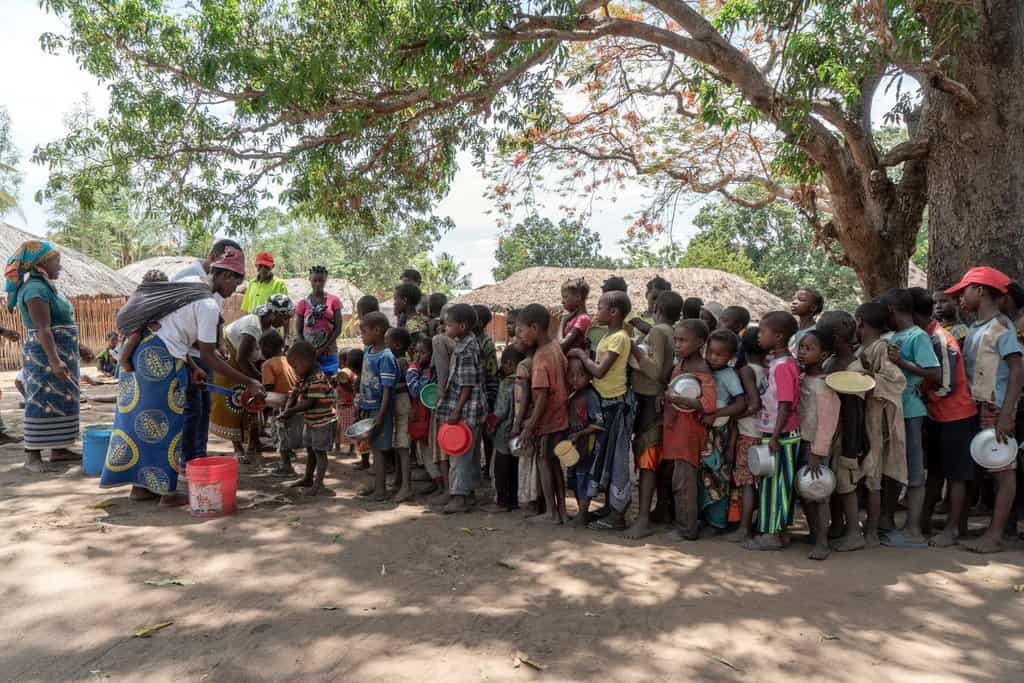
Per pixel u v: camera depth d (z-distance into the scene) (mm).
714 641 3238
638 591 3852
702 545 4730
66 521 4797
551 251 41500
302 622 3365
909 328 4805
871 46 5914
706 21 7422
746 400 4730
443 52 6344
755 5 6539
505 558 4367
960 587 3943
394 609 3543
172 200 8289
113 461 5145
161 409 5160
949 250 7016
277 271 54344
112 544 4371
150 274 5328
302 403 5742
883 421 4746
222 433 6730
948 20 5918
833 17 6039
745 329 5641
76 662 2965
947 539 4719
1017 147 6641
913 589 3912
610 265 42062
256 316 6609
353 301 34688
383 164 8453
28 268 6066
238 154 8008
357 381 7273
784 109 7051
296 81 6488
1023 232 6645
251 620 3377
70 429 6395
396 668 2928
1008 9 6531
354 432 5371
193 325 5191
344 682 2814
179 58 6949
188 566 4051
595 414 5043
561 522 5203
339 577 3963
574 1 6633
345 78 6793
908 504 4816
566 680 2852
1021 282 6621
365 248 53125
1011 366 4508
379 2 6746
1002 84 6602
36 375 6184
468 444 5254
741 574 4148
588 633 3305
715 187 12383
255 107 6777
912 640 3277
